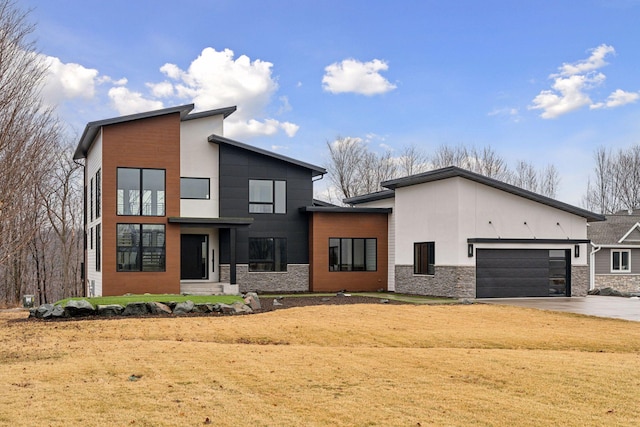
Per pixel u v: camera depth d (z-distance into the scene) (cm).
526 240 2230
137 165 2238
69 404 690
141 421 630
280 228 2603
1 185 1648
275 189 2609
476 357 999
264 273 2567
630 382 811
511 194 2258
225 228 2495
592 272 3117
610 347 1162
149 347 1091
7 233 2023
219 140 2498
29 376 841
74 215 4062
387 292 2617
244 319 1506
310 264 2623
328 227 2614
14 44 1537
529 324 1441
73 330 1340
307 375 859
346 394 751
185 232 2470
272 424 626
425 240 2383
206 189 2519
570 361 962
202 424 623
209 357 991
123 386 782
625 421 641
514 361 961
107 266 2191
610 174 5266
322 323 1413
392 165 4984
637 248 3195
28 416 641
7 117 1575
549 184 5250
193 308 1645
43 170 2689
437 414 666
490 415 662
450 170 2180
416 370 895
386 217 2694
